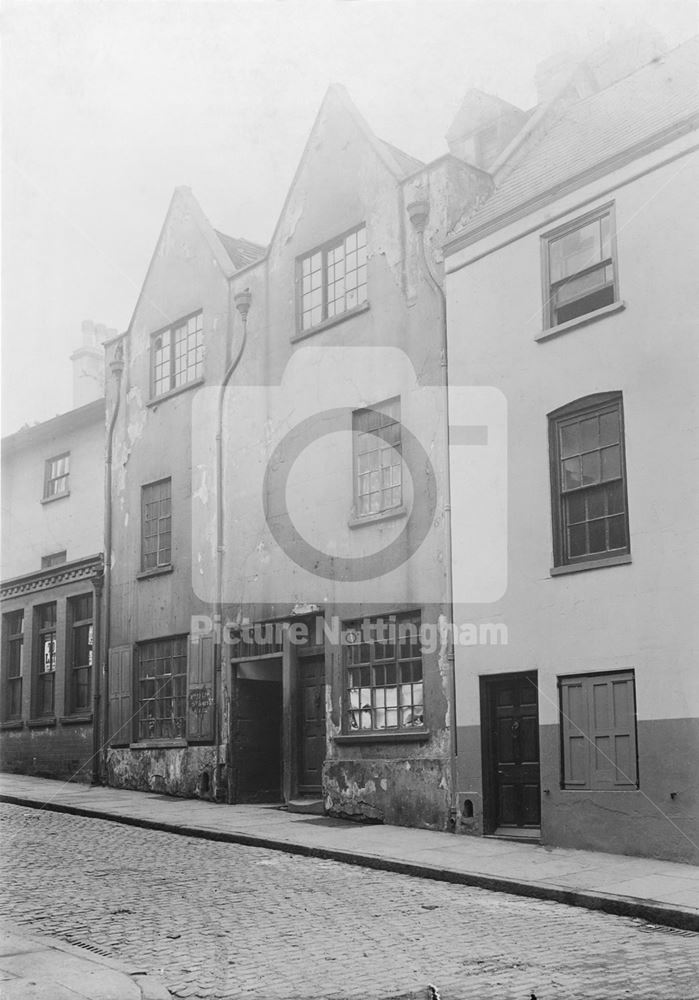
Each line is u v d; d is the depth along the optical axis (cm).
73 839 1345
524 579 1357
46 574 2103
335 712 1557
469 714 1393
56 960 755
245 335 1797
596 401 1309
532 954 793
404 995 680
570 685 1291
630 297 1281
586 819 1242
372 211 1617
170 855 1230
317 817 1527
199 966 750
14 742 2122
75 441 2181
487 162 1766
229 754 1700
